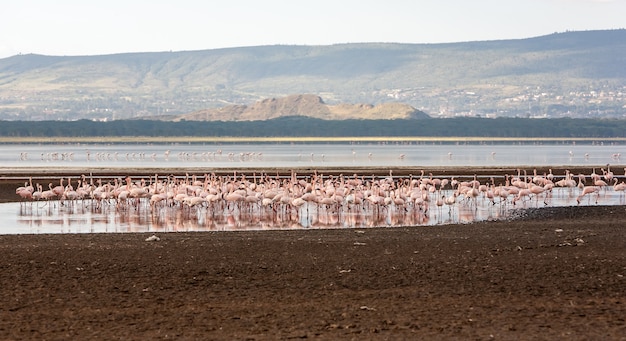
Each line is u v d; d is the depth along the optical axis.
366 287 23.62
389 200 47.03
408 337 18.41
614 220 41.25
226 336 18.69
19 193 51.28
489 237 33.38
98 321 20.02
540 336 18.38
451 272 25.53
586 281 24.12
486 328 19.11
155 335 18.78
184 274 25.34
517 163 125.31
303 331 19.03
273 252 29.36
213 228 40.19
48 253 28.92
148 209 49.75
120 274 25.33
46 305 21.59
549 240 32.41
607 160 140.12
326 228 39.16
